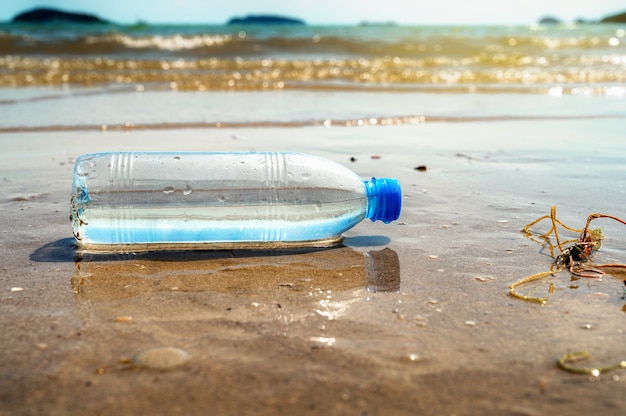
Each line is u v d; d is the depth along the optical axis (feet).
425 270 1.74
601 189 2.46
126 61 7.45
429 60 8.59
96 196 1.78
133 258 1.78
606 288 1.65
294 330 1.46
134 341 1.41
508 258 1.82
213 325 1.47
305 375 1.32
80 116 4.11
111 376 1.31
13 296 1.57
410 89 6.07
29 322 1.47
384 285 1.66
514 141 3.48
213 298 1.58
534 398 1.28
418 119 4.25
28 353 1.36
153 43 9.76
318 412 1.24
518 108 4.91
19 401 1.24
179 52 9.57
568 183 2.55
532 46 11.41
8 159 2.86
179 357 1.36
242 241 1.86
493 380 1.32
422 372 1.34
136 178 1.82
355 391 1.29
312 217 1.85
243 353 1.38
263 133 3.63
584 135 3.69
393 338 1.44
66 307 1.53
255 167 1.86
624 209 2.22
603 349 1.40
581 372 1.34
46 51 9.15
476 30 20.95
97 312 1.51
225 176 1.84
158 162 1.86
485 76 7.05
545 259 1.81
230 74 6.78
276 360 1.36
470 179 2.60
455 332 1.46
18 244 1.86
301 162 1.88
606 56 9.47
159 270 1.72
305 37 10.46
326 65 7.85
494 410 1.25
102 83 6.07
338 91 5.89
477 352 1.39
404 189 2.44
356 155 3.02
